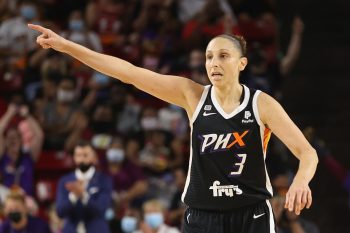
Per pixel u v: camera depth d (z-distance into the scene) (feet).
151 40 102.53
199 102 37.14
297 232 68.90
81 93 93.45
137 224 71.51
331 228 93.86
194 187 37.22
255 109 36.47
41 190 79.77
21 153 79.25
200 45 100.22
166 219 73.10
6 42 95.35
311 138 88.17
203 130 36.81
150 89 37.83
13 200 64.08
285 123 36.06
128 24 104.73
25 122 82.38
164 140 88.74
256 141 36.40
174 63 98.37
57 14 104.12
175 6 106.73
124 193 79.30
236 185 36.55
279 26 114.32
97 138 85.81
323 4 115.24
